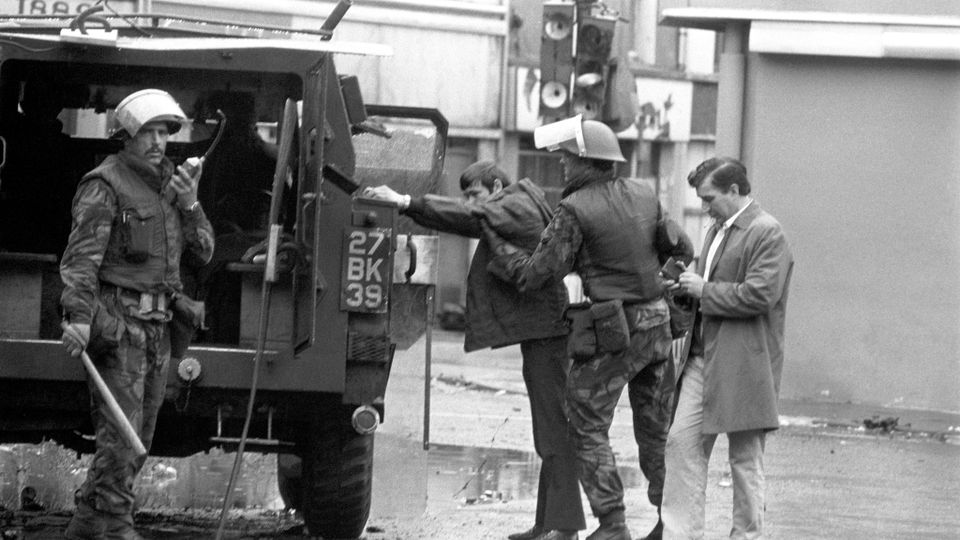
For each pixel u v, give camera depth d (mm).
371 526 11602
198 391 9797
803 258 24078
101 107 12359
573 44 22469
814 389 24078
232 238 11133
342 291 9742
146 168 9070
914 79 23672
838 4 23688
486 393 23609
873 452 17828
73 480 13195
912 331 23781
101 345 8938
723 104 24562
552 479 10695
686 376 10086
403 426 13727
